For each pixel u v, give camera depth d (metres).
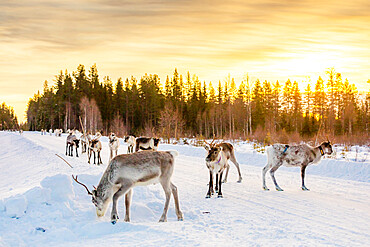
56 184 8.10
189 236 6.17
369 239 6.11
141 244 5.70
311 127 58.75
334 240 6.03
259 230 6.69
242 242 5.88
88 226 6.71
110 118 81.69
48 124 93.19
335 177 13.41
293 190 10.97
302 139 33.59
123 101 84.19
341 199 9.52
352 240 6.04
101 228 6.66
